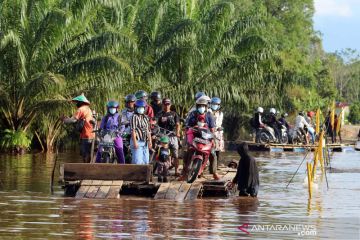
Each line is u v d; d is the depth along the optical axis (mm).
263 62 71500
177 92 67688
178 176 33062
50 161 49125
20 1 56188
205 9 72250
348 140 93875
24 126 58906
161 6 65375
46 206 27391
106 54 57625
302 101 97562
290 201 30406
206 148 31109
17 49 54812
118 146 31938
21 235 22047
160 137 32656
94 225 23734
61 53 58281
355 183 38125
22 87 56781
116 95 59188
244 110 76625
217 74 70062
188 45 63594
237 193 32688
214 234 22766
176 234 22594
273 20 108438
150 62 65062
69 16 55562
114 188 30125
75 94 58688
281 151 66688
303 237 22688
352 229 24078
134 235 22297
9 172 40406
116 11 62094
